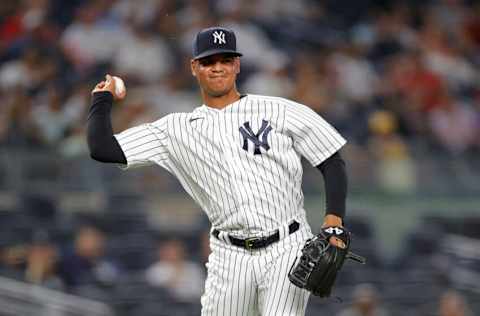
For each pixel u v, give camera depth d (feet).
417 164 157.17
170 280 132.46
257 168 61.05
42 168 144.77
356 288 141.90
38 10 169.27
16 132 150.20
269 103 62.18
